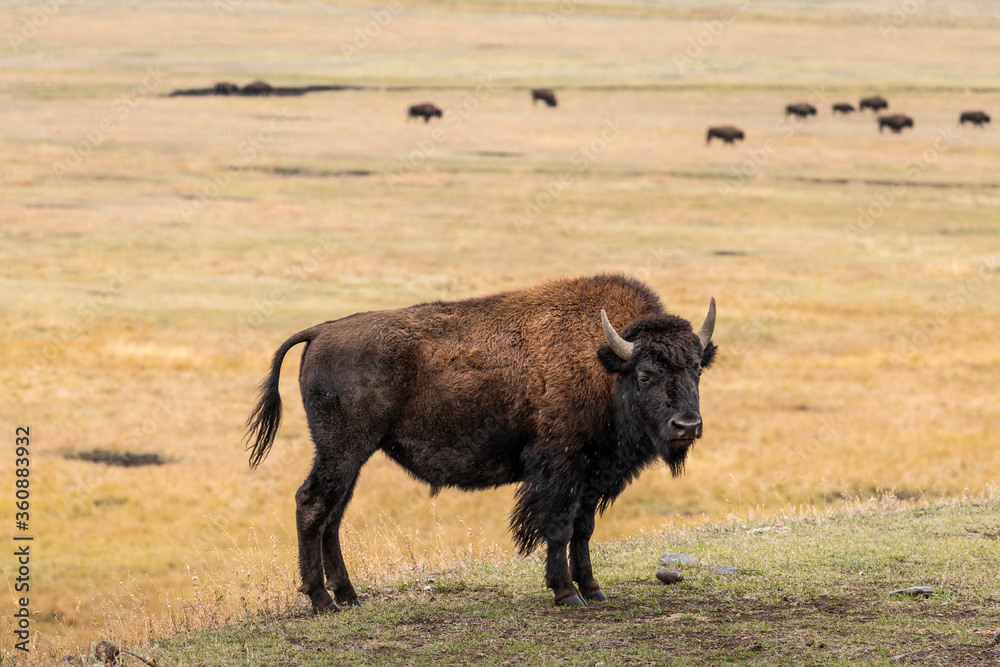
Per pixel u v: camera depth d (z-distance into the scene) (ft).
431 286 526.57
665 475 275.18
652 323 98.73
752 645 84.33
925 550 113.60
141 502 246.47
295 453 292.61
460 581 111.55
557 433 101.40
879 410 346.74
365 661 85.10
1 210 646.33
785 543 122.52
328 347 104.99
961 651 80.84
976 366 412.77
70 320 439.63
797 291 541.75
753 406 352.69
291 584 117.29
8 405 328.70
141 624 127.75
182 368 380.78
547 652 85.15
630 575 111.65
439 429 104.37
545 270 570.87
